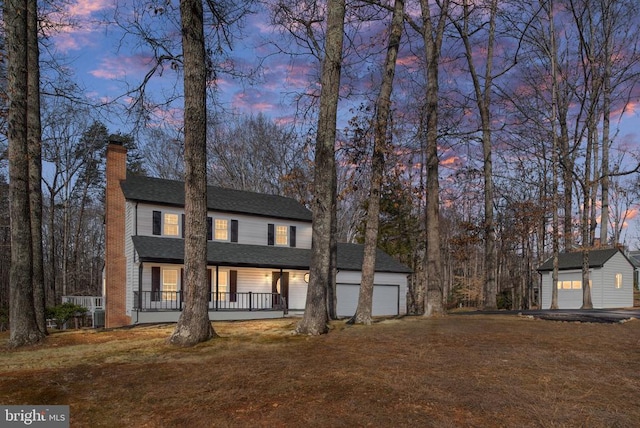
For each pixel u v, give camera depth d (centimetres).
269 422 480
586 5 2545
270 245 2566
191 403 549
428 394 557
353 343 934
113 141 2291
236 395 573
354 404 526
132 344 998
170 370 716
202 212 1004
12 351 979
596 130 3050
